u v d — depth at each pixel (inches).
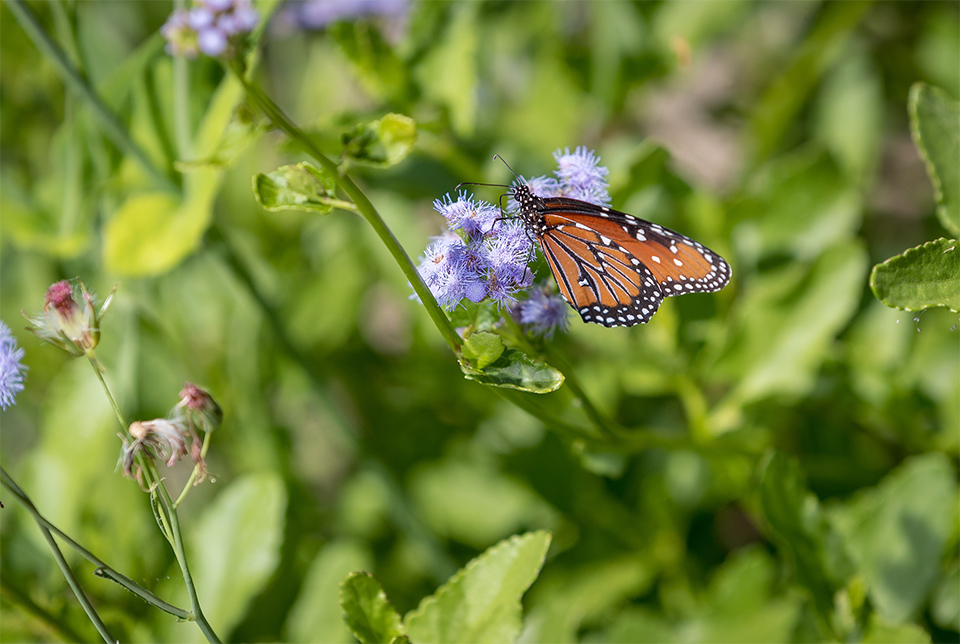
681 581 30.6
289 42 39.4
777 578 29.9
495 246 25.1
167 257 29.1
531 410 26.2
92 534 28.4
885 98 36.8
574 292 25.8
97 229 31.2
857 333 31.1
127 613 27.8
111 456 29.2
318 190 24.8
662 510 30.8
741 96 39.7
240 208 34.8
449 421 32.6
